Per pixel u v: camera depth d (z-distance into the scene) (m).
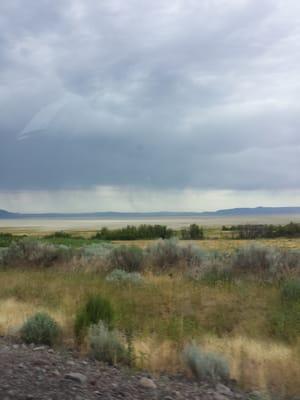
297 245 42.62
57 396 4.64
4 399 4.38
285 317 9.71
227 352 7.34
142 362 6.52
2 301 11.77
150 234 68.62
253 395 5.55
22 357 6.13
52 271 18.98
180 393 5.37
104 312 8.64
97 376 5.62
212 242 49.41
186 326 9.07
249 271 16.30
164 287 13.52
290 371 6.37
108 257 19.91
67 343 7.66
